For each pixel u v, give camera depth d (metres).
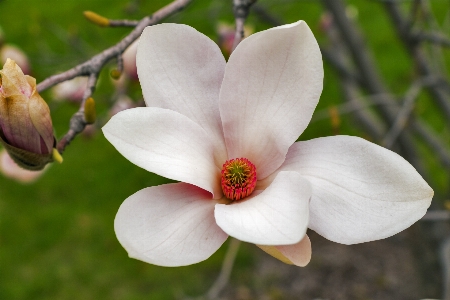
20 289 1.49
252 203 0.58
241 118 0.61
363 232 0.57
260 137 0.61
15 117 0.60
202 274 1.53
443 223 1.15
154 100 0.60
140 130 0.58
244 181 0.60
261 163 0.61
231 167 0.60
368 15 2.12
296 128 0.59
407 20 1.00
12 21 2.21
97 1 2.03
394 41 2.04
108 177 1.82
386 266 1.56
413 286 1.47
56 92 0.96
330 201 0.58
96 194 1.76
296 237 0.54
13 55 0.90
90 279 1.51
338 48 1.31
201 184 0.58
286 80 0.59
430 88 1.15
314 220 0.58
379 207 0.58
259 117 0.60
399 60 1.93
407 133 1.12
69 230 1.65
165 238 0.57
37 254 1.59
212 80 0.61
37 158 0.61
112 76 0.66
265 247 0.57
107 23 0.68
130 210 0.57
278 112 0.60
